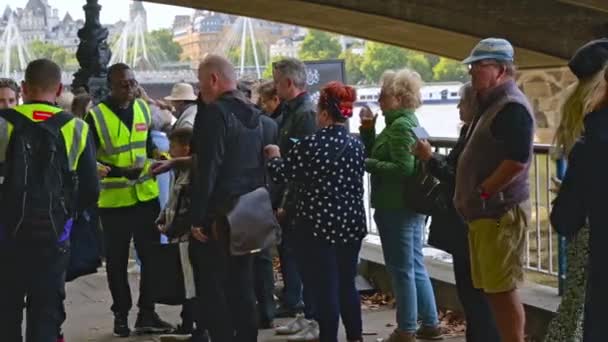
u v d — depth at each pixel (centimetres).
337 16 1961
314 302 661
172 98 985
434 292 845
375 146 704
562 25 1997
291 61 733
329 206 638
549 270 800
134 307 912
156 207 796
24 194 573
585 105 510
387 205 702
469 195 557
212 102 619
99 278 1054
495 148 546
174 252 736
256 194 625
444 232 619
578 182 470
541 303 730
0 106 737
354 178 648
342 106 641
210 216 617
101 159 791
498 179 543
